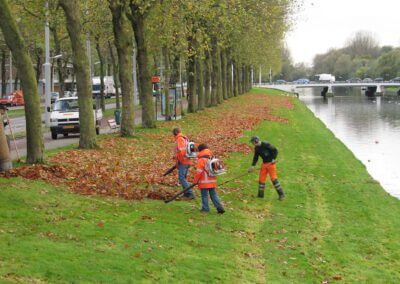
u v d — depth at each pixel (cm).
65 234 1118
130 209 1381
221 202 1577
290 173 2197
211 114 4572
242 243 1247
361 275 1138
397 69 15688
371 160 3412
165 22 3088
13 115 5241
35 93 1680
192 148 1551
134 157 2150
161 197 1541
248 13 3803
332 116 7250
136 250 1089
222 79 6619
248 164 2248
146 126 3225
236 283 1016
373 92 14488
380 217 1619
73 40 2158
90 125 2250
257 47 6212
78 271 939
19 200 1285
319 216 1563
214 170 1427
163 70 4281
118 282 927
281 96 9538
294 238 1327
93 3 3569
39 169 1608
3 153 1541
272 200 1694
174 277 995
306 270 1134
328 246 1302
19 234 1078
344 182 2116
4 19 1572
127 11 3028
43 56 6397
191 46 3884
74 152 2097
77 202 1364
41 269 919
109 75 9888
